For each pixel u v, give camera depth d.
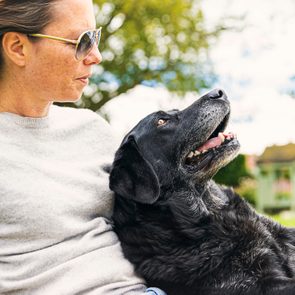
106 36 17.55
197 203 3.46
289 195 29.97
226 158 3.61
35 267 2.69
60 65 2.88
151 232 3.24
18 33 2.86
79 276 2.71
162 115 3.64
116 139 3.50
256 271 3.05
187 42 18.17
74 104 17.22
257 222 3.39
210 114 3.64
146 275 3.13
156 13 17.88
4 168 2.72
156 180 3.32
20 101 2.98
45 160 2.92
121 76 18.14
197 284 3.10
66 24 2.87
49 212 2.74
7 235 2.70
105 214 3.19
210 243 3.21
